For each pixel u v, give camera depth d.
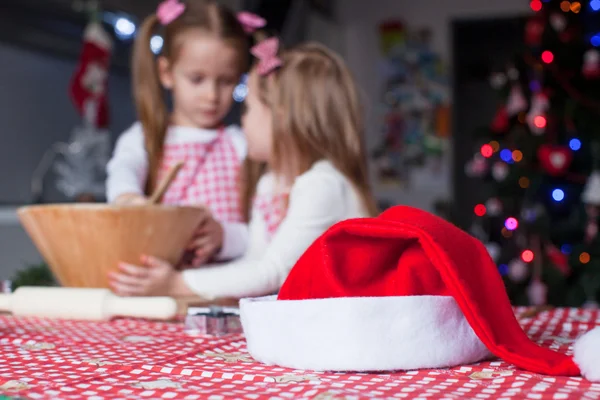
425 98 5.22
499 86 2.98
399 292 0.56
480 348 0.55
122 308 0.77
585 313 0.90
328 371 0.52
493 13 5.14
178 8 1.39
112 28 3.28
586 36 2.72
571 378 0.48
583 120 2.63
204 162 1.47
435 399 0.42
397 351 0.52
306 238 1.02
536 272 2.77
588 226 2.68
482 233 3.48
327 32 4.94
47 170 2.79
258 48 1.16
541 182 2.82
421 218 0.58
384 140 5.25
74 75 2.77
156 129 1.45
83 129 2.87
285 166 1.11
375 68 5.30
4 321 0.84
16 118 2.83
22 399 0.42
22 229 2.61
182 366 0.54
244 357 0.59
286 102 1.11
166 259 0.99
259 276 0.99
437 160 5.18
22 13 2.80
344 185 1.07
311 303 0.52
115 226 0.92
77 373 0.51
